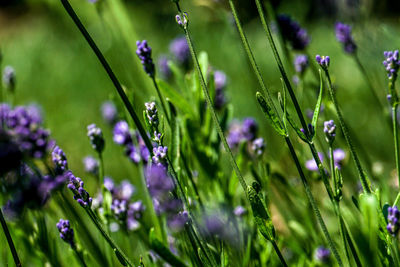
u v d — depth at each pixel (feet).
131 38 3.70
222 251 3.01
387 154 4.64
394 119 2.99
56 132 6.66
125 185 3.48
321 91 2.86
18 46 11.91
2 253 3.30
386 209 2.95
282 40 3.51
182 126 3.28
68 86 8.18
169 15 9.62
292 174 3.74
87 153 5.83
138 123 3.00
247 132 3.58
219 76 3.73
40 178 3.12
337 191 2.87
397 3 5.01
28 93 8.52
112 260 3.25
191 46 2.87
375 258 2.83
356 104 5.98
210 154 3.34
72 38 9.39
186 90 3.39
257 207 2.89
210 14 4.19
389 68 2.97
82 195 2.93
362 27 4.34
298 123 3.46
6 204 3.15
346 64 7.00
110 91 7.40
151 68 3.14
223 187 3.33
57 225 3.06
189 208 2.93
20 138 3.18
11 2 14.89
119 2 3.72
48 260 3.24
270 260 3.22
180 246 3.28
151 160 3.02
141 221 3.32
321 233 3.41
